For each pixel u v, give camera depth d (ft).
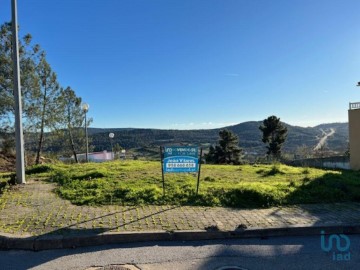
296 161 84.74
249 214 22.07
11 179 34.40
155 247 17.33
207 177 34.37
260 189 26.11
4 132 58.03
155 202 24.79
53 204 24.70
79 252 16.83
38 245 17.21
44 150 80.28
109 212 22.35
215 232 18.51
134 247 17.35
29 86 58.65
